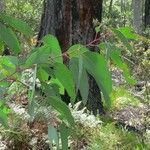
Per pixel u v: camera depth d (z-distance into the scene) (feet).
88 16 20.94
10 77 4.01
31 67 3.84
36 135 14.30
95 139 16.17
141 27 68.85
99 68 4.06
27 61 3.82
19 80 4.08
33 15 50.06
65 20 21.01
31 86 3.88
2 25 4.29
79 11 20.89
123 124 21.58
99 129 17.42
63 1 20.88
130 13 89.97
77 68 4.03
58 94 4.30
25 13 49.88
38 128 14.10
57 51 4.01
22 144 14.29
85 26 20.98
